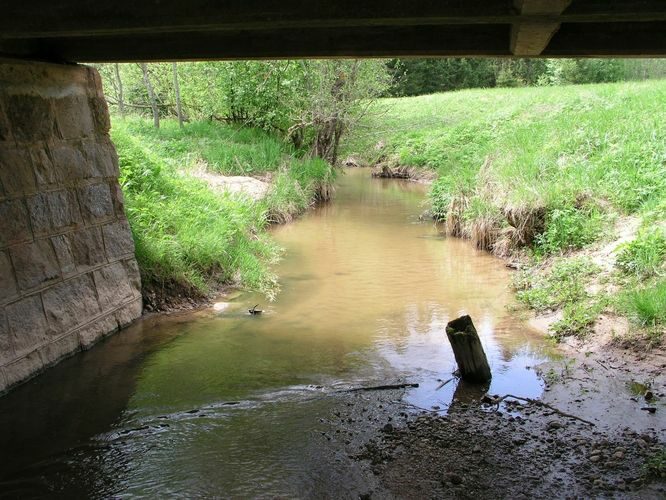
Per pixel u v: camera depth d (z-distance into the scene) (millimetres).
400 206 16406
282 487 4227
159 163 11000
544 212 10180
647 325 6465
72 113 6730
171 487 4258
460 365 5922
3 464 4562
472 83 47375
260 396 5637
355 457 4594
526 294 8219
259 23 4371
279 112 19375
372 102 19047
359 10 4223
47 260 6242
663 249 7562
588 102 19625
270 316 7832
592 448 4645
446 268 10109
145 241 8203
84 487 4281
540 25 4316
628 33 5395
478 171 13734
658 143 10953
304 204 15438
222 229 9914
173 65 19000
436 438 4852
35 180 6129
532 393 5645
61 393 5699
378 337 7094
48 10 4668
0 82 5750
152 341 6992
